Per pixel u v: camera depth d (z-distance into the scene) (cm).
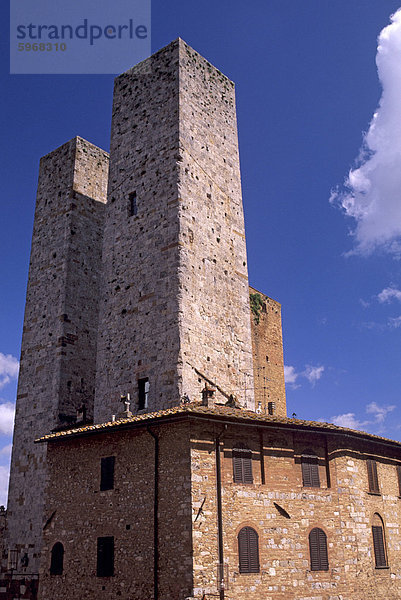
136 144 4341
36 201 5172
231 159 4584
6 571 4078
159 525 2730
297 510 3005
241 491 2856
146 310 3806
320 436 3253
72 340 4481
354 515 3212
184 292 3703
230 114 4731
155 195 4059
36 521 4034
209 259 4022
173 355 3547
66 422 4253
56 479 3275
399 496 3700
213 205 4225
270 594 2759
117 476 2981
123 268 4062
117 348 3888
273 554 2847
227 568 2680
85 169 5031
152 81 4431
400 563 3488
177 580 2589
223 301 4041
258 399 5512
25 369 4606
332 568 3003
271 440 3058
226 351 3934
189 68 4400
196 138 4253
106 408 3809
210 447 2809
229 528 2755
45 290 4725
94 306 4728
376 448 3622
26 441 4362
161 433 2862
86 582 2923
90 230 4900
